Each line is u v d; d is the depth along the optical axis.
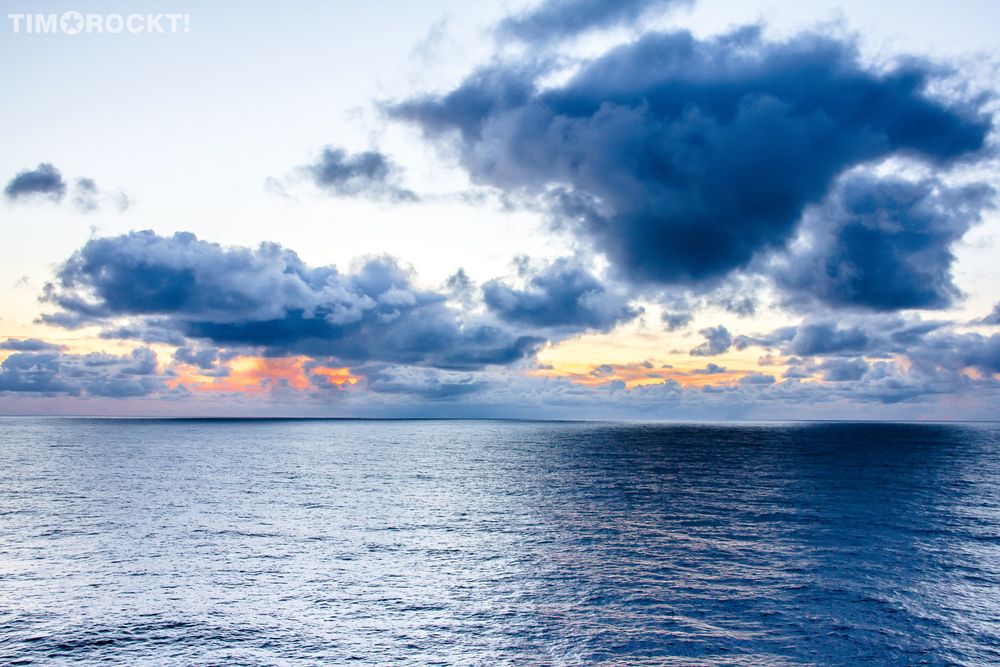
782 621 21.56
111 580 25.98
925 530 36.31
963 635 20.42
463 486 59.59
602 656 18.81
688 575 27.00
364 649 19.31
